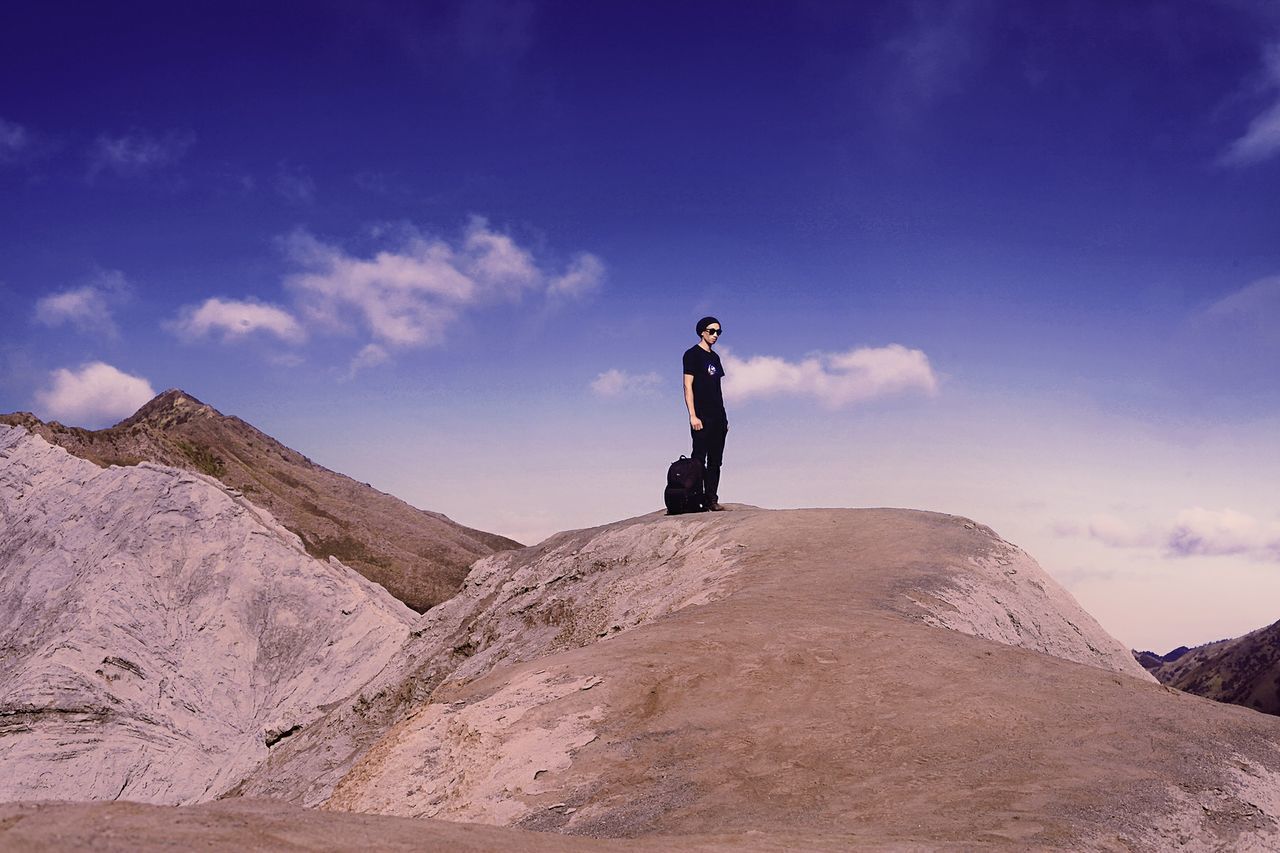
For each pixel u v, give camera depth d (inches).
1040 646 522.0
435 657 891.4
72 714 1363.2
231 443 2620.6
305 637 1615.4
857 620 409.7
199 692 1489.9
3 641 1561.3
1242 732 277.0
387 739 356.5
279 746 1008.2
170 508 1724.9
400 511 2674.7
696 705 325.4
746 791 259.1
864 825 223.5
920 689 321.1
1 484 1861.5
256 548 1705.2
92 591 1542.8
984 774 253.3
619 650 380.8
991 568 571.8
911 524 642.8
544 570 856.9
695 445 772.0
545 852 166.2
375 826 167.8
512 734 316.8
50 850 130.5
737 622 415.5
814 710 313.1
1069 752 264.7
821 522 666.8
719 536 679.7
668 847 183.3
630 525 815.1
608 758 293.0
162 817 154.3
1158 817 225.0
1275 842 221.6
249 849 143.1
